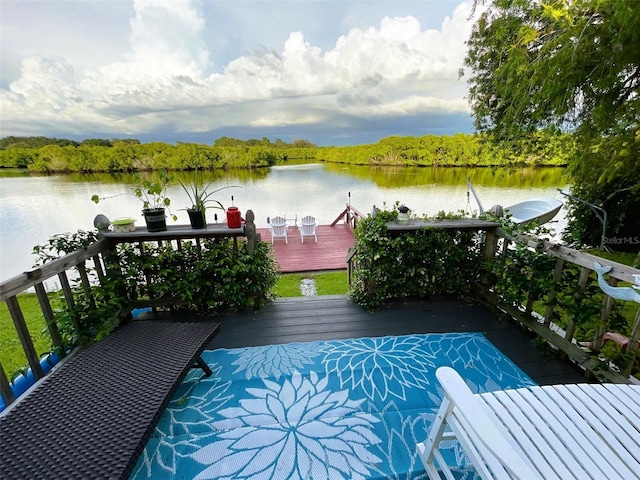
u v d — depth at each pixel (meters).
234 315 2.71
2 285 1.50
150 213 2.43
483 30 4.18
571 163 3.77
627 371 1.67
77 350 2.00
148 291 2.65
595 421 1.02
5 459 1.06
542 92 2.41
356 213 7.55
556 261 2.03
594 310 1.78
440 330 2.43
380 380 1.85
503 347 2.19
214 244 2.68
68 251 2.12
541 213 5.61
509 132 3.75
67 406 1.31
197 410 1.63
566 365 1.99
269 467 1.31
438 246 2.74
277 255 6.27
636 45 1.97
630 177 4.14
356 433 1.47
